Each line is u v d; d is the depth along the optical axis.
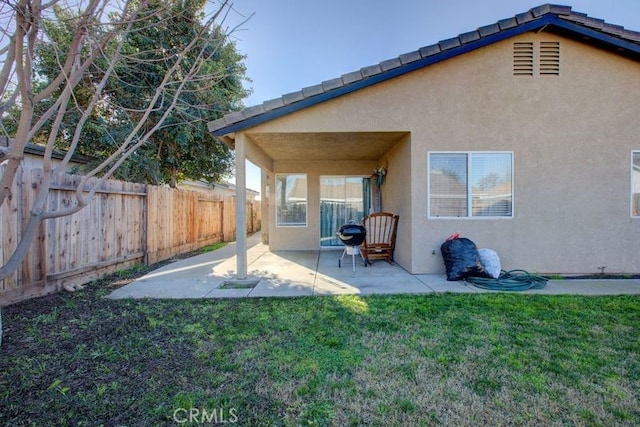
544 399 2.45
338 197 10.66
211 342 3.45
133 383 2.68
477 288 5.52
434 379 2.73
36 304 4.62
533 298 4.88
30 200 4.80
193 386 2.64
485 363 2.98
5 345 3.34
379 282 5.98
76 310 4.44
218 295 5.21
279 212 10.66
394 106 6.42
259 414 2.30
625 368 2.88
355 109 6.39
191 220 10.69
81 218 5.84
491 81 6.47
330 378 2.75
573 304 4.57
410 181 6.57
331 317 4.16
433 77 6.46
